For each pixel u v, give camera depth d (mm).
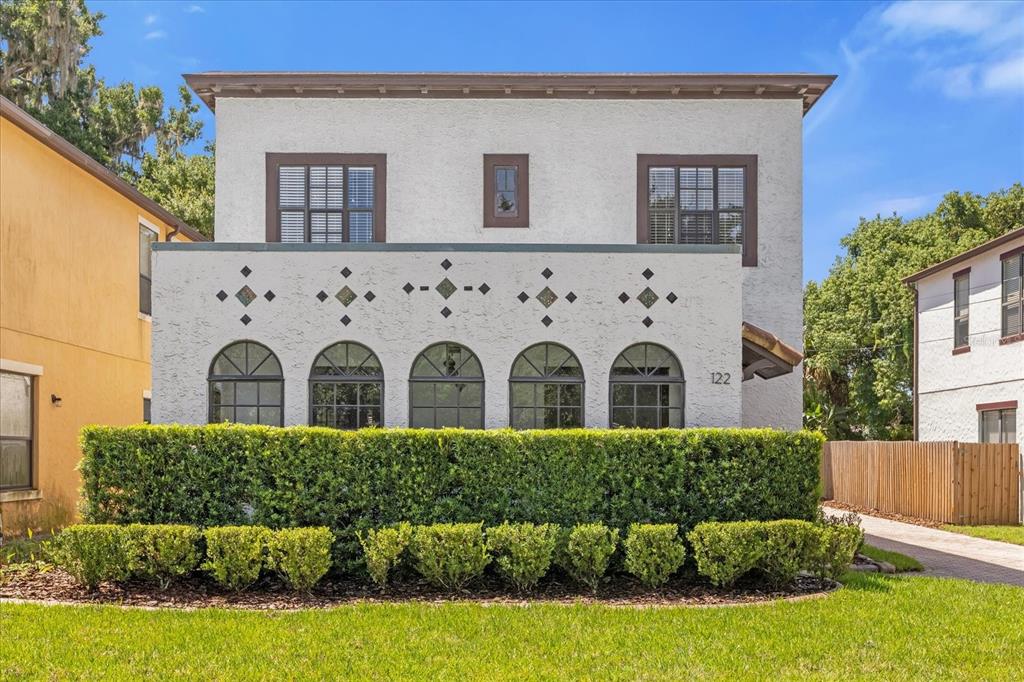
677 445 9852
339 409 10984
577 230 13430
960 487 17344
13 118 12938
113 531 8859
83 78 32875
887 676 6383
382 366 10969
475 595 8945
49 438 14438
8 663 6402
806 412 35688
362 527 9531
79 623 7523
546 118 13555
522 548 8914
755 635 7359
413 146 13500
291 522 9594
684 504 9828
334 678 6191
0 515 12945
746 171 13453
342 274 11055
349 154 13453
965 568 11500
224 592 8961
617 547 9602
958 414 21312
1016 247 18719
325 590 9117
